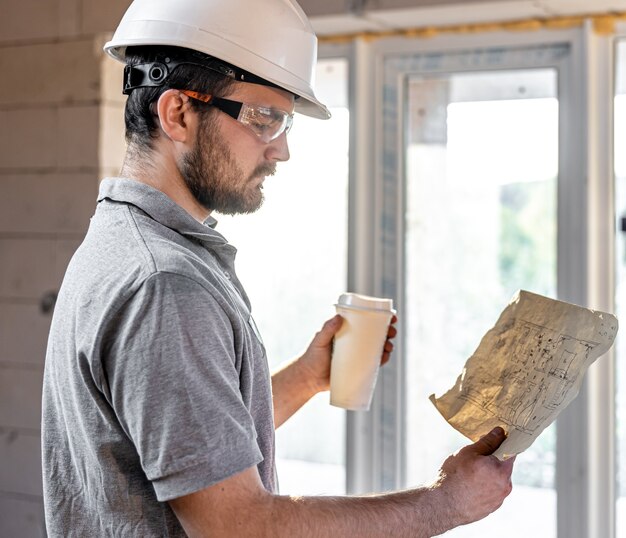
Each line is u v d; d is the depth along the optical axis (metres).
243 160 1.24
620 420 2.19
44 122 2.37
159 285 1.07
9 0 2.40
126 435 1.12
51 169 2.37
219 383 1.08
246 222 2.55
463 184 2.32
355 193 2.37
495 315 2.30
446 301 2.36
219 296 1.12
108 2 2.30
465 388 1.30
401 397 2.40
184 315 1.07
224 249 1.27
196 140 1.22
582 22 2.15
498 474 1.23
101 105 2.31
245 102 1.23
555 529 2.22
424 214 2.37
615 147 2.17
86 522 1.19
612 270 2.17
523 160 2.25
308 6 2.25
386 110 2.37
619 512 2.20
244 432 1.08
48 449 1.24
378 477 2.41
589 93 2.14
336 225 2.44
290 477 2.53
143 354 1.06
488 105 2.29
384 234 2.39
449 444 2.36
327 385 1.62
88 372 1.11
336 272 2.44
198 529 1.07
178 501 1.07
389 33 2.35
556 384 1.21
